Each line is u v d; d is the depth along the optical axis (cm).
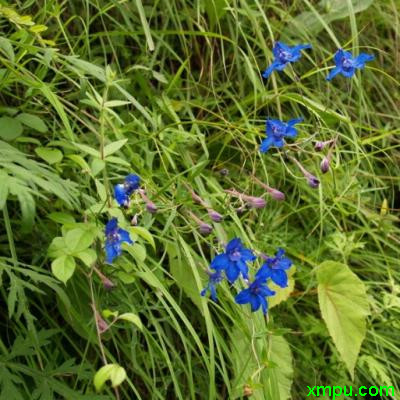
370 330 61
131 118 61
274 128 50
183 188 55
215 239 57
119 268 48
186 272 54
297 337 61
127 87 63
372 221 68
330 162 58
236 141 61
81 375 46
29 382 49
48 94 48
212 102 65
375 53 79
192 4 68
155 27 67
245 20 72
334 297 58
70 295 50
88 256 42
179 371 52
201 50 70
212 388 47
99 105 49
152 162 59
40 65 55
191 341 56
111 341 53
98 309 49
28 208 42
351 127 62
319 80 73
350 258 67
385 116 76
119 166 55
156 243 56
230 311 53
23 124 55
